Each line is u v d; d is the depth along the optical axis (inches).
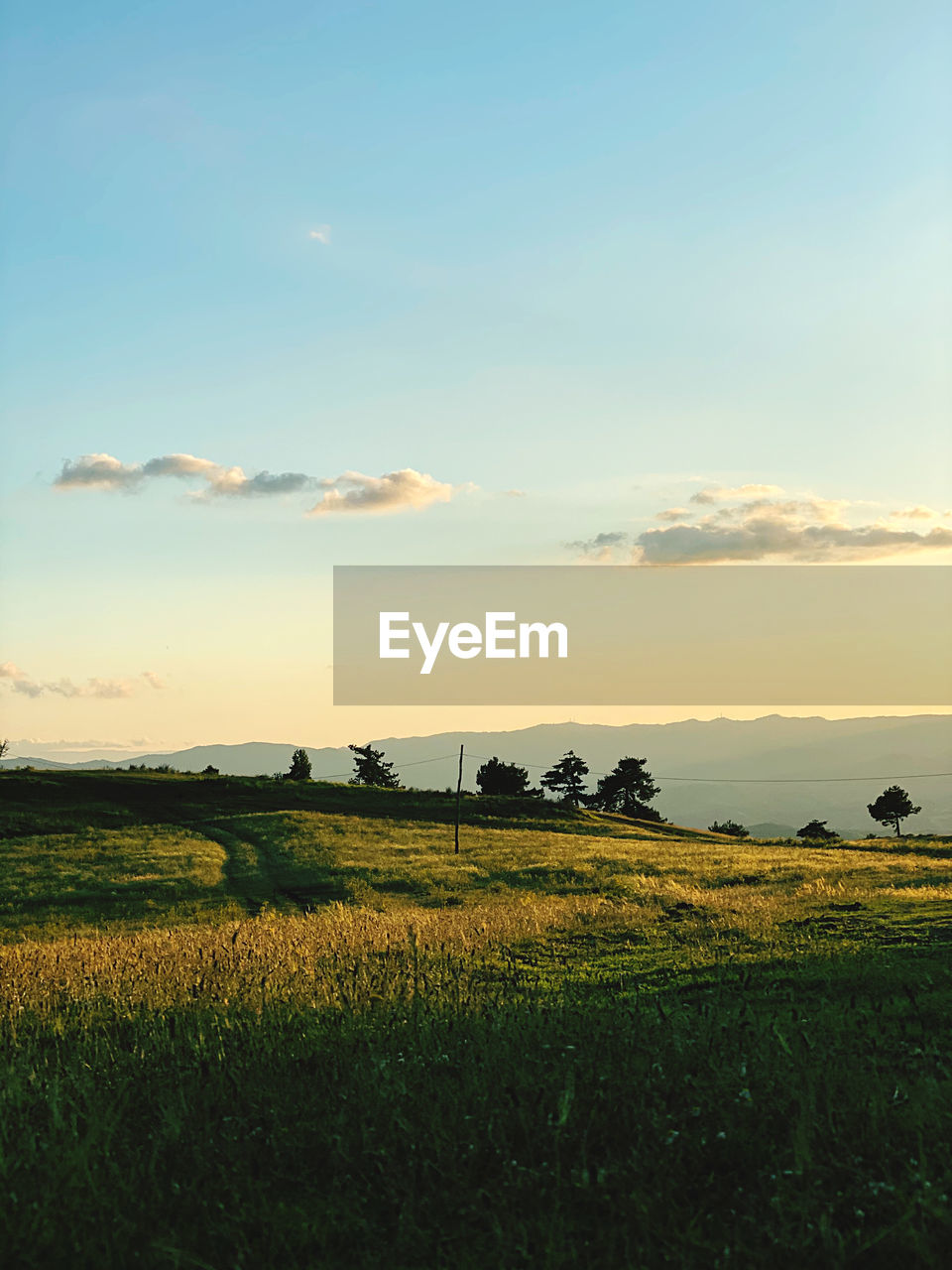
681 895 1025.5
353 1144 218.5
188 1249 176.7
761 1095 229.8
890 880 1170.0
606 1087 240.8
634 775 5506.9
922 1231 167.8
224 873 1902.1
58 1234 179.6
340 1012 339.9
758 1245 169.5
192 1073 276.4
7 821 2874.0
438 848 2272.4
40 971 552.1
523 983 452.8
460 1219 185.9
